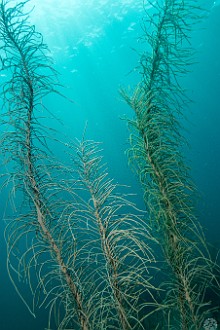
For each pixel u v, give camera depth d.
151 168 2.97
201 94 45.81
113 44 36.19
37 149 2.56
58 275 2.50
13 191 2.45
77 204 2.57
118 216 2.64
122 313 2.40
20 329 19.83
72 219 2.54
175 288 3.03
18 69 2.59
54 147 27.48
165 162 2.98
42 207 2.49
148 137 2.99
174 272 3.03
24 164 2.47
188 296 2.95
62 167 2.56
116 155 56.16
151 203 3.13
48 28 31.16
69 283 2.48
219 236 14.89
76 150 2.70
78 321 2.52
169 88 3.07
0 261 36.66
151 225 3.12
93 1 31.06
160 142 2.94
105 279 2.53
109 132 55.56
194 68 38.69
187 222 3.11
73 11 31.00
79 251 2.45
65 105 48.72
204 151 52.03
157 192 2.96
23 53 2.63
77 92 45.78
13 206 2.44
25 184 2.43
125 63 39.72
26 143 2.49
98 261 2.58
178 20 3.00
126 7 31.91
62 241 2.51
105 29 34.03
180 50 3.08
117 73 42.47
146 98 3.04
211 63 37.66
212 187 44.69
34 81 2.61
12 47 2.62
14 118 2.54
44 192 2.53
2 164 2.47
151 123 2.90
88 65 39.41
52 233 2.52
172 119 2.99
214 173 48.97
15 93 2.55
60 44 34.16
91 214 2.59
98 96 47.31
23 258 2.34
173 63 3.05
